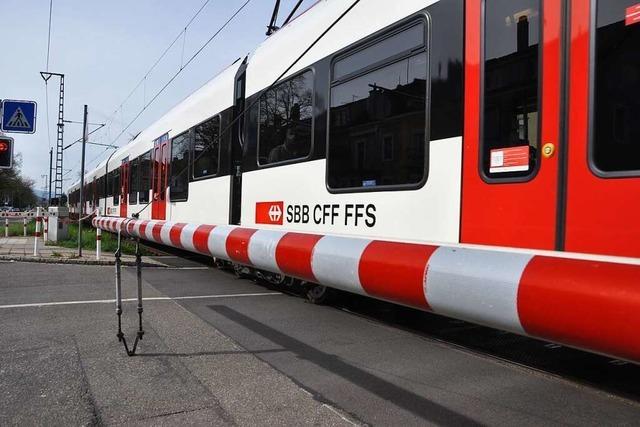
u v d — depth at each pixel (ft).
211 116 29.09
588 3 10.27
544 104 10.95
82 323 18.38
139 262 15.06
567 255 10.02
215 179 27.94
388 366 14.02
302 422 10.53
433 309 12.27
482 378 13.17
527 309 9.79
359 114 16.60
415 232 14.20
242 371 13.47
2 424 10.41
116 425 10.39
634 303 8.17
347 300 21.75
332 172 17.79
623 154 9.60
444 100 13.34
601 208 9.92
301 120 19.76
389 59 15.37
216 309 20.80
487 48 12.30
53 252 41.86
